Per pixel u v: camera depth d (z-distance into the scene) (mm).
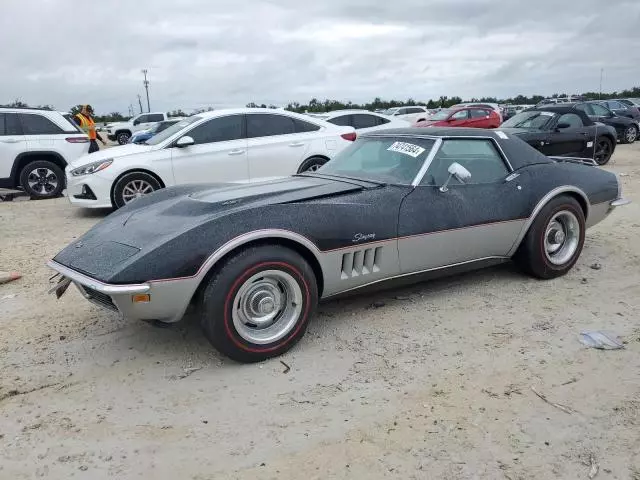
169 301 3340
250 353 3564
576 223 5055
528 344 3836
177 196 4336
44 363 3701
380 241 3980
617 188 5449
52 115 11164
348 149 5195
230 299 3430
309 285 3695
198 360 3705
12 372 3584
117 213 4297
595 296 4688
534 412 3033
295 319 3699
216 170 8727
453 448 2744
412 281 4410
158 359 3730
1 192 11609
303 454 2734
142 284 3248
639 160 15359
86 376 3527
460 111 20844
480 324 4168
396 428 2918
